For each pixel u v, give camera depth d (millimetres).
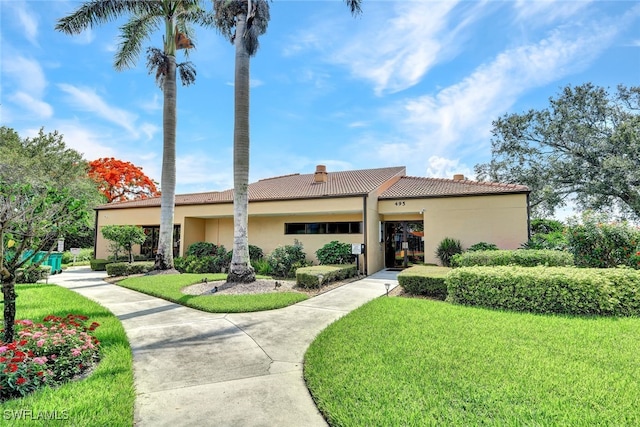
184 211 17234
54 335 4039
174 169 13695
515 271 7027
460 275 7363
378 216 15008
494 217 12883
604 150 17516
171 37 13508
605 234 8195
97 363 4176
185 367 4168
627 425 2631
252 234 17109
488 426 2674
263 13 10188
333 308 7426
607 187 17047
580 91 18594
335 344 4727
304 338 5324
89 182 23266
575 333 4910
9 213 3947
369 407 3021
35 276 11141
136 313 7012
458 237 13336
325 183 17875
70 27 11867
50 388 3359
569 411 2844
